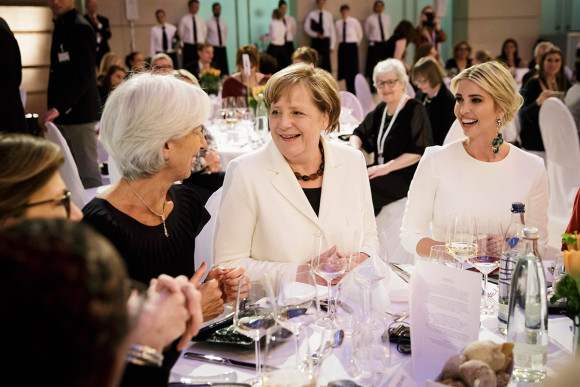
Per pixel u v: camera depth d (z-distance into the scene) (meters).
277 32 12.94
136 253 1.76
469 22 13.96
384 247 1.71
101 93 7.12
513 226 1.62
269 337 1.27
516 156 2.37
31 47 9.27
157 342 1.14
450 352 1.34
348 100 6.90
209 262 2.54
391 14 13.82
